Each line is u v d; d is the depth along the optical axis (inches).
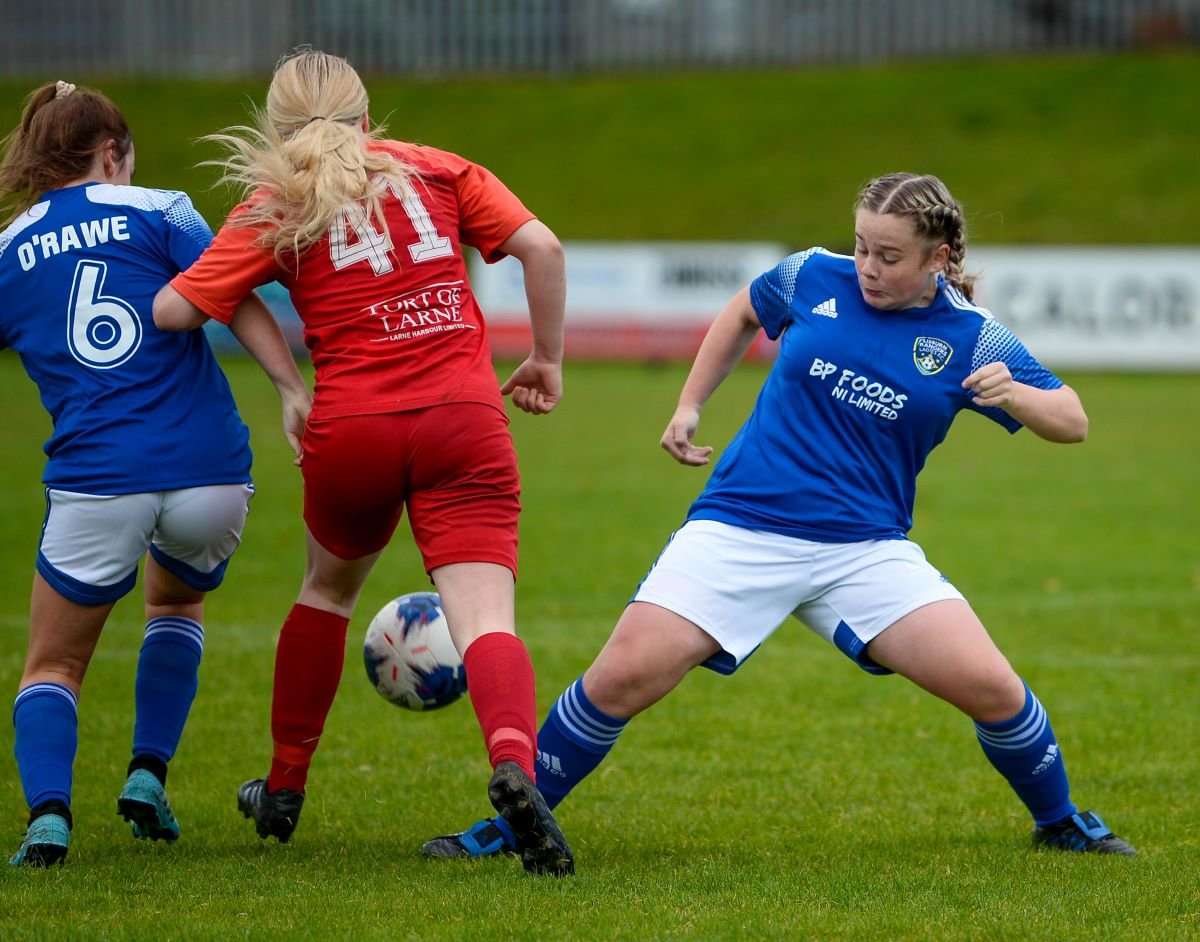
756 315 611.5
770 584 569.9
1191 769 758.5
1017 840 632.4
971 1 5147.6
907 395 569.6
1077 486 1882.4
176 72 5251.0
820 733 843.4
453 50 5310.0
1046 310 3412.9
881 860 591.2
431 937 462.9
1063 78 4955.7
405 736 834.8
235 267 544.7
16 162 581.6
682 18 5275.6
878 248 546.9
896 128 4817.9
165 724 603.8
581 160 4852.4
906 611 567.5
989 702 571.2
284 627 599.8
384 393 538.0
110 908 497.0
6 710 865.5
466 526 547.5
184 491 567.8
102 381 561.6
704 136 4891.7
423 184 557.6
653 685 568.4
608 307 3614.7
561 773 585.0
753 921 488.1
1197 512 1674.5
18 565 1325.0
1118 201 4357.8
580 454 2134.6
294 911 493.4
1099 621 1144.2
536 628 1110.4
